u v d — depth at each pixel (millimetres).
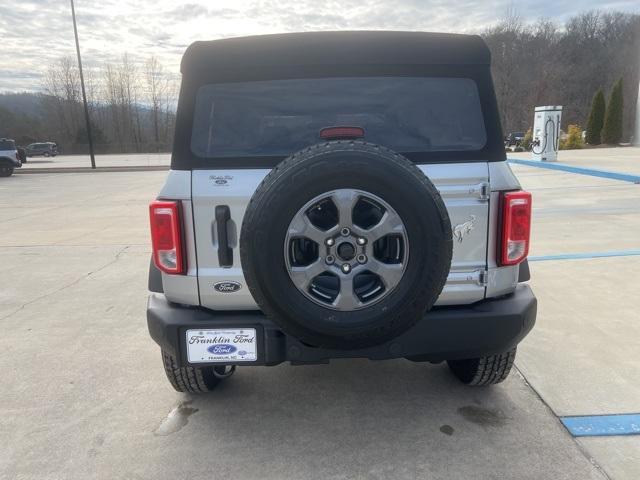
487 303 2559
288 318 2166
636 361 3477
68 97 65500
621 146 29547
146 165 32438
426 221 2098
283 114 2508
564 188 12203
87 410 3104
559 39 61750
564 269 5578
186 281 2490
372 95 2508
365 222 2199
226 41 2475
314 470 2492
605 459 2506
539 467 2463
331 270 2145
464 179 2428
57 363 3754
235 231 2441
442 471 2455
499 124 2496
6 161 23750
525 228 2479
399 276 2146
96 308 4953
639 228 7613
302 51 2469
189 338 2467
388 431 2801
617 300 4602
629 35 58938
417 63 2486
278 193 2074
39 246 7934
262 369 3580
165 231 2447
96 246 7840
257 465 2543
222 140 2477
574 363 3471
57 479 2484
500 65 57031
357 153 2082
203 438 2785
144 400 3205
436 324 2432
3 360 3818
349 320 2152
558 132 18406
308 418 2955
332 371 3525
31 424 2967
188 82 2486
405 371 3496
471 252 2480
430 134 2508
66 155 52406
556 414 2895
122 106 66500
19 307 5047
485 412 2953
